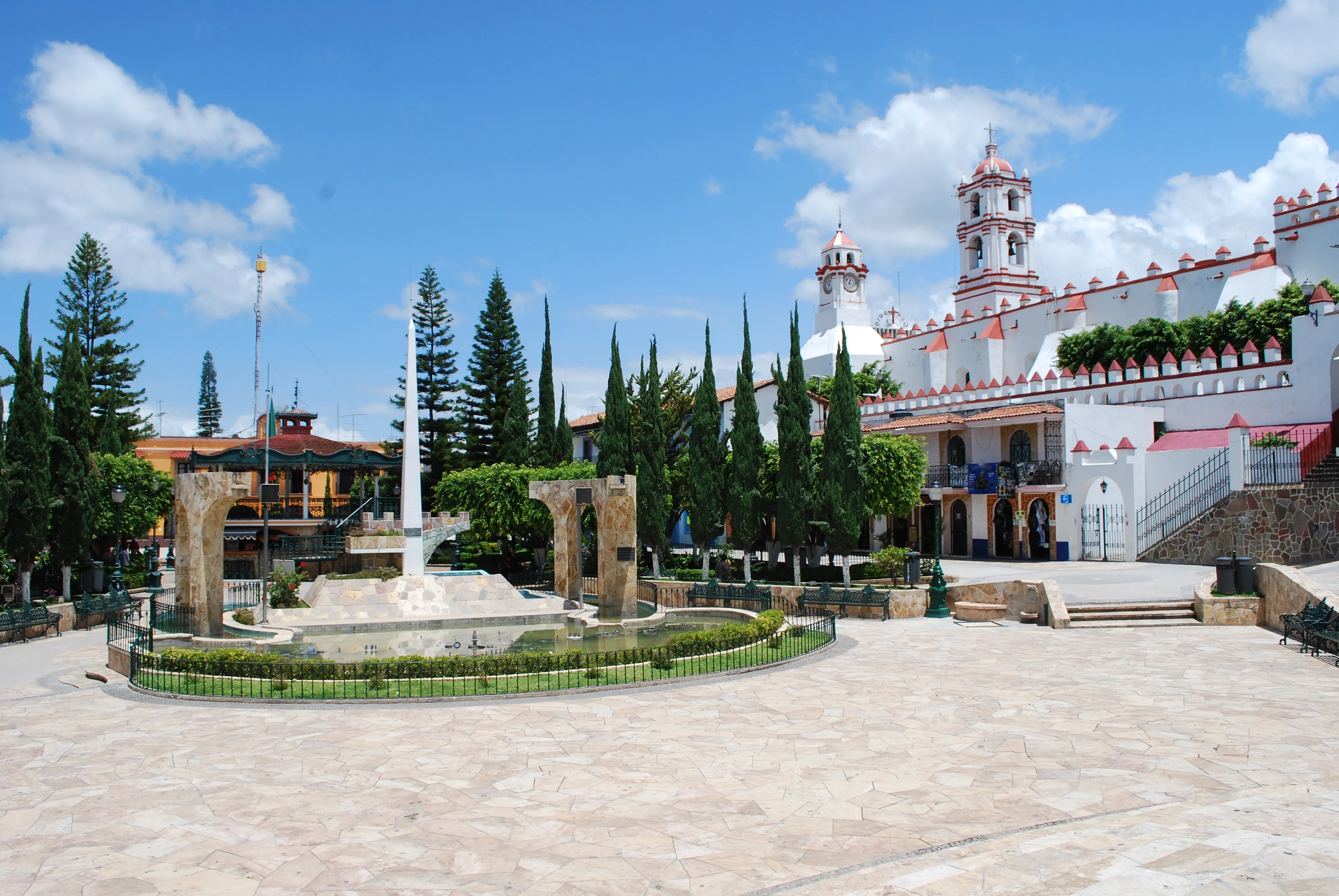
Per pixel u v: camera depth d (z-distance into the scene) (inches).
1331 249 1852.9
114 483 1382.9
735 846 330.6
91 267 2049.7
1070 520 1418.6
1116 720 510.3
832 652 780.6
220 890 296.4
